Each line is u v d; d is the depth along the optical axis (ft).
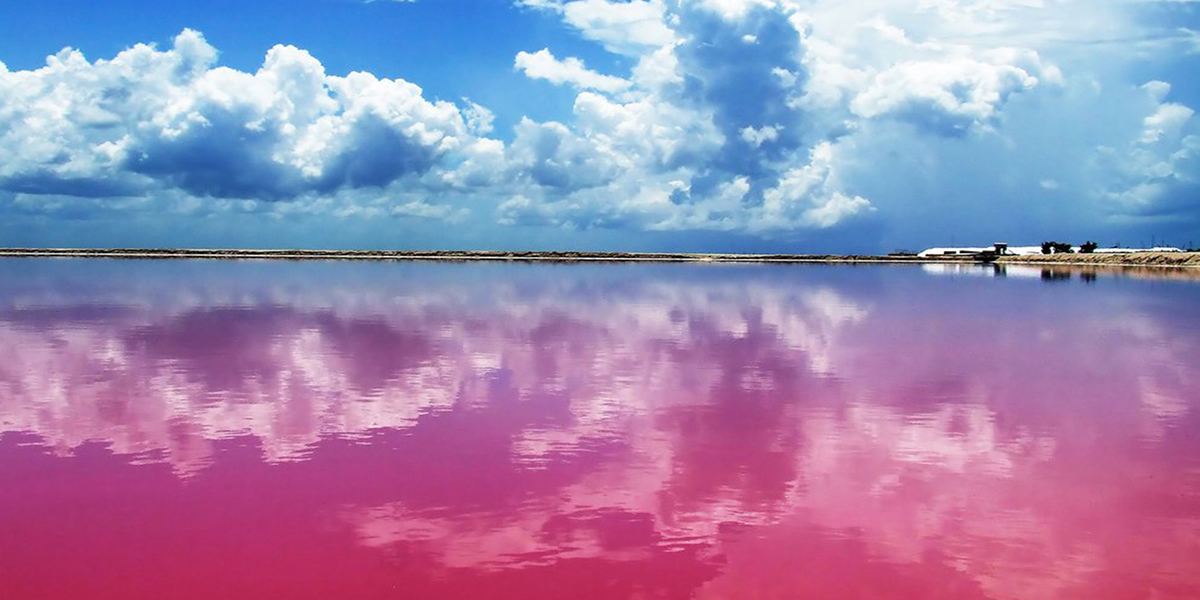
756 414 29.09
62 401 30.48
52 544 17.19
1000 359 42.22
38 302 73.92
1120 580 15.84
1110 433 26.66
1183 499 20.25
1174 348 46.83
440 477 21.70
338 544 17.21
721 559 16.66
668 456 23.77
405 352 43.21
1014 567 16.34
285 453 23.81
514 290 95.55
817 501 20.01
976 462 23.35
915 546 17.35
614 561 16.52
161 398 31.07
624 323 58.54
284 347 44.86
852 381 35.63
